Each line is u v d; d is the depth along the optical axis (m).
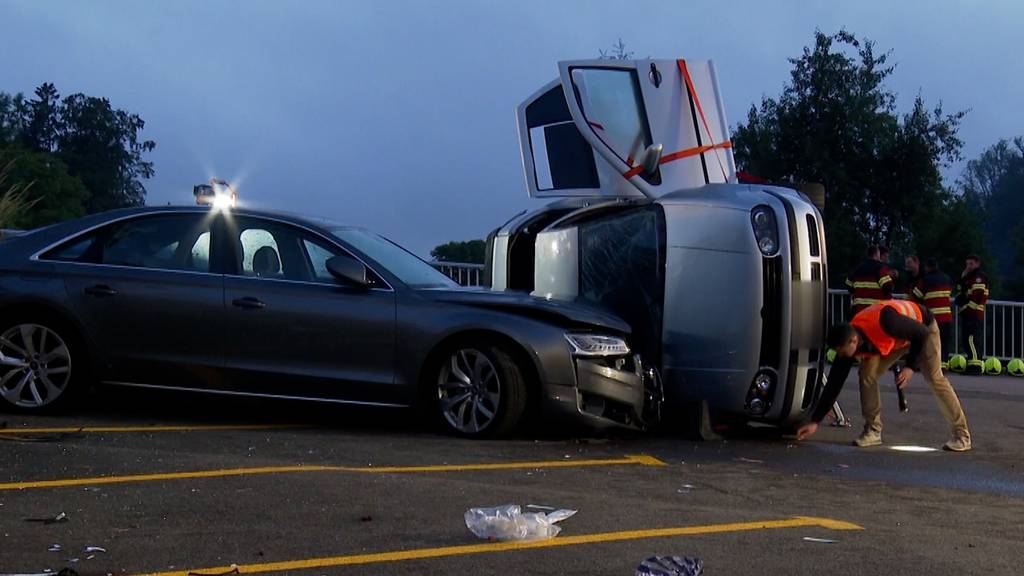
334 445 7.95
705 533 5.71
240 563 4.94
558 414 8.46
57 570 4.75
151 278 8.83
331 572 4.85
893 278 14.19
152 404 9.71
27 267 8.87
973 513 6.67
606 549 5.33
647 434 9.41
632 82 10.35
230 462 7.04
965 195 41.06
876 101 37.50
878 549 5.55
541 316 8.58
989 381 17.83
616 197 10.66
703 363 9.24
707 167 10.41
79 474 6.54
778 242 9.10
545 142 11.36
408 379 8.57
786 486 7.33
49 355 8.82
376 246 9.18
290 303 8.69
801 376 9.23
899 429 10.69
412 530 5.56
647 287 9.55
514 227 11.22
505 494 6.45
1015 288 47.47
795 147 37.50
